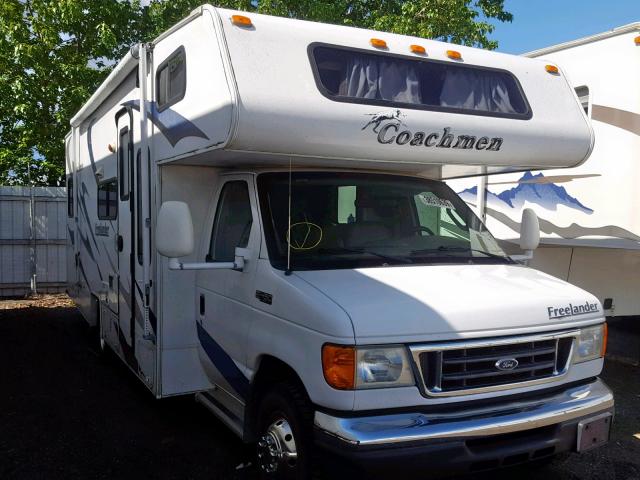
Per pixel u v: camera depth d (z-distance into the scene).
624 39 6.14
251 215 4.06
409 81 4.00
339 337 3.00
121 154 5.69
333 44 3.81
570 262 7.06
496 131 4.16
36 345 7.95
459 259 4.08
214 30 3.63
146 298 4.79
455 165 4.44
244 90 3.41
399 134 3.83
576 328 3.54
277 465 3.51
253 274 3.82
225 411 4.36
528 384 3.34
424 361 3.08
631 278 6.65
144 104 4.79
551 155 4.46
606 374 6.62
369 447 2.90
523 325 3.31
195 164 4.57
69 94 11.66
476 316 3.20
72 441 4.78
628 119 6.10
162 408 5.52
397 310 3.11
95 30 12.02
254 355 3.74
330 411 3.07
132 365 5.50
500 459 3.14
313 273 3.58
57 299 11.38
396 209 4.34
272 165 4.37
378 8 14.62
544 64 4.69
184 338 4.71
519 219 7.22
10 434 4.92
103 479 4.14
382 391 3.02
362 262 3.78
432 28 12.36
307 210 4.05
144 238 4.78
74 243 8.67
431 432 2.98
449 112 4.02
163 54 4.48
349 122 3.65
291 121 3.49
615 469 4.37
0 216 11.37
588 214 6.47
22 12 11.74
